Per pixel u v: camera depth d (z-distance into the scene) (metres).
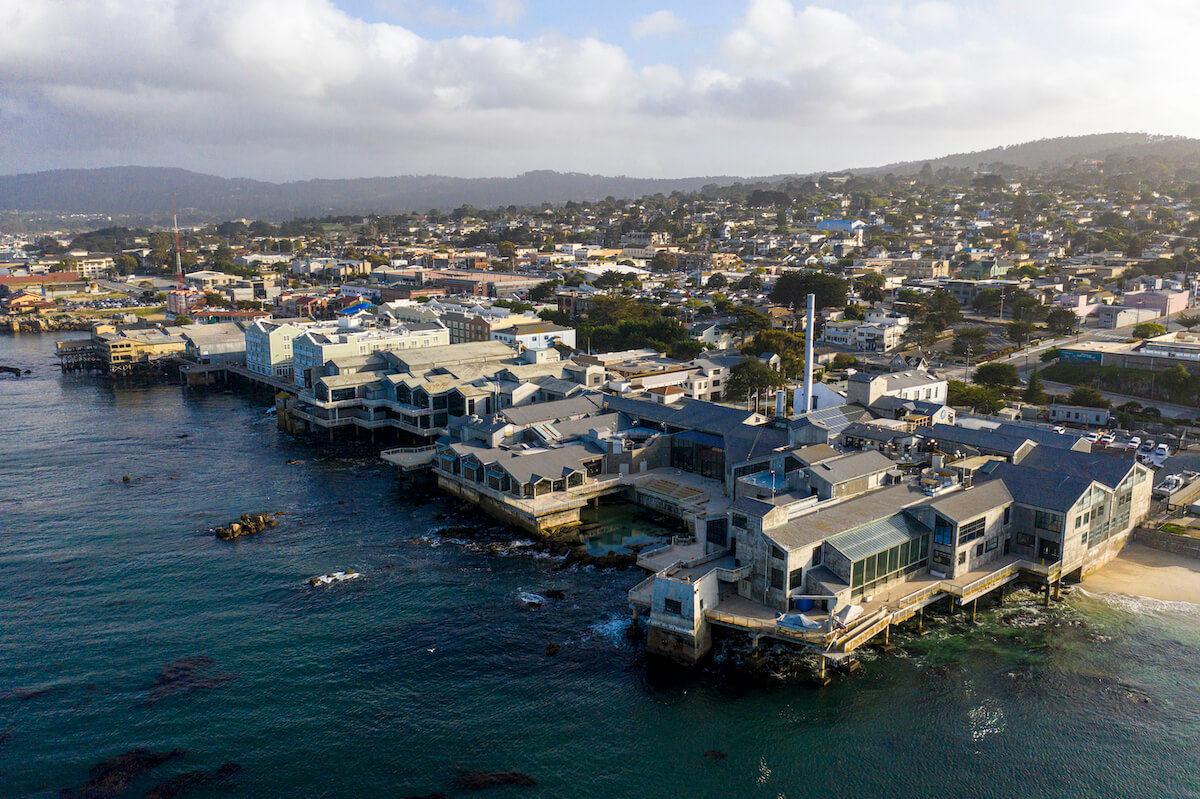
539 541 120.38
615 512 132.00
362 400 184.62
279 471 157.88
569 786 69.56
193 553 117.31
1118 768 70.81
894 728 76.25
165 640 93.12
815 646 80.88
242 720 78.56
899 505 97.75
